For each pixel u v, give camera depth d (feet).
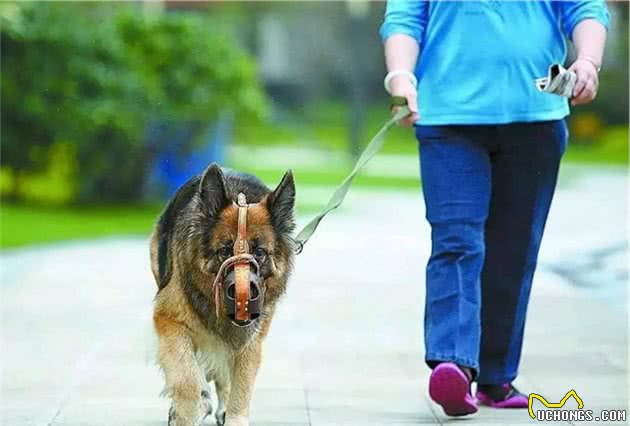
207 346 25.96
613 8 167.53
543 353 38.04
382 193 104.12
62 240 71.46
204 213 24.40
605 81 175.52
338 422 28.43
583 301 49.39
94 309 46.98
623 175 122.52
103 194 91.66
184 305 25.22
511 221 29.12
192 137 92.43
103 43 86.79
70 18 87.92
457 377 27.14
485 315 29.50
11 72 85.61
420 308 48.32
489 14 27.76
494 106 27.81
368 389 32.60
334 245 69.92
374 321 45.06
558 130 28.55
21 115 86.48
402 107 27.76
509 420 28.40
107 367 35.65
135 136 87.51
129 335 41.22
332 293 52.49
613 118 175.32
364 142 165.78
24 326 43.09
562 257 62.80
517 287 29.40
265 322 25.96
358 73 149.28
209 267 24.12
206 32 92.43
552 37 28.17
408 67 28.22
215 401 30.66
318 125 205.98
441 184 28.25
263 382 33.60
